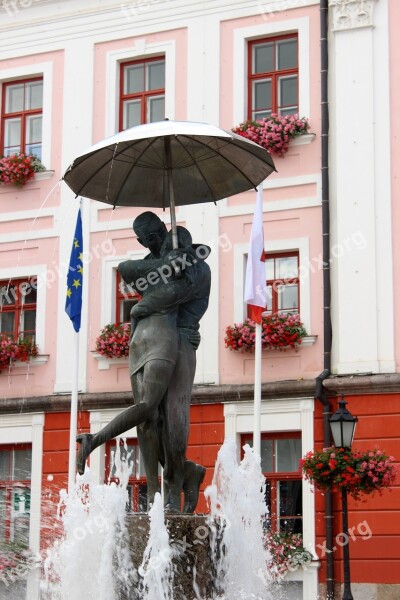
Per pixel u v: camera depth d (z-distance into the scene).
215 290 27.03
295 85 27.42
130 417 11.16
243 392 25.98
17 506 27.61
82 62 29.45
